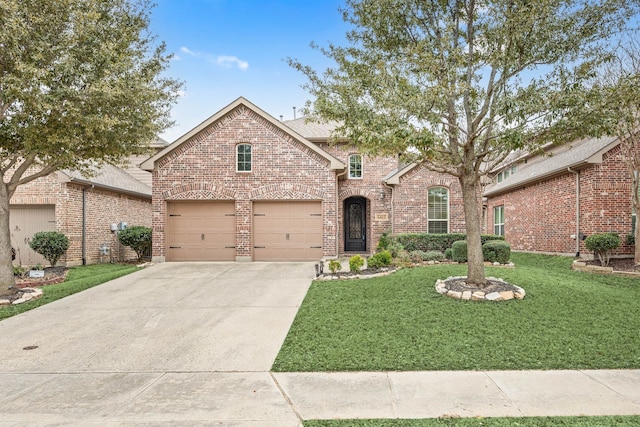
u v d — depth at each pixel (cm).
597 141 1409
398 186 1667
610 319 639
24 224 1434
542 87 712
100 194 1599
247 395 417
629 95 700
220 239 1423
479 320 638
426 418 362
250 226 1415
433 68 714
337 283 952
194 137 1428
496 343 550
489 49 763
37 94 766
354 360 506
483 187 2028
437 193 1666
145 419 367
